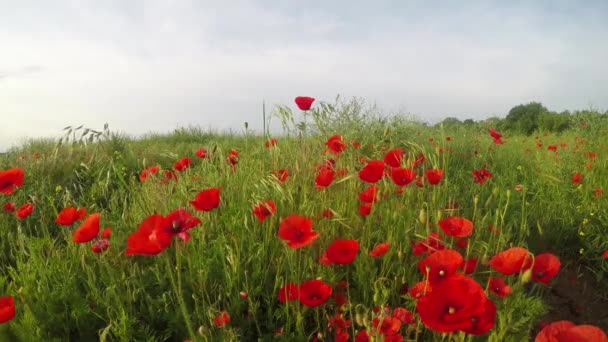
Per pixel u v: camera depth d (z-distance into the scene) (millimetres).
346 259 1997
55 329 2193
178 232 1780
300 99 3289
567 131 11430
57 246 3074
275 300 2418
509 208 3775
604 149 6492
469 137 8664
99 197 4441
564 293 3170
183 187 3467
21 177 2857
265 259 2662
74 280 2488
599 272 3305
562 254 3717
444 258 1602
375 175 2434
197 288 2402
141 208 3580
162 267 2668
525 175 5586
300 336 2070
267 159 4355
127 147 7766
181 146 9359
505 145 8727
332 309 2367
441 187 3584
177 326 2170
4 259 3221
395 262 2549
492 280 1808
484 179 4113
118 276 2525
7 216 3902
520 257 1546
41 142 9203
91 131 5207
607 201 4078
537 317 2496
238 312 2254
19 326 2045
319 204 3057
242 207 3070
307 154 3586
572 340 1049
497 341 1604
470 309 1234
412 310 2225
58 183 5109
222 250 2504
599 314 2930
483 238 2797
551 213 4098
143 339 2094
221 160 3850
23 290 2352
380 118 7473
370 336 1637
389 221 2928
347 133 6273
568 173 5297
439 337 1956
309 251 2627
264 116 3646
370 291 2385
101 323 2271
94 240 2850
